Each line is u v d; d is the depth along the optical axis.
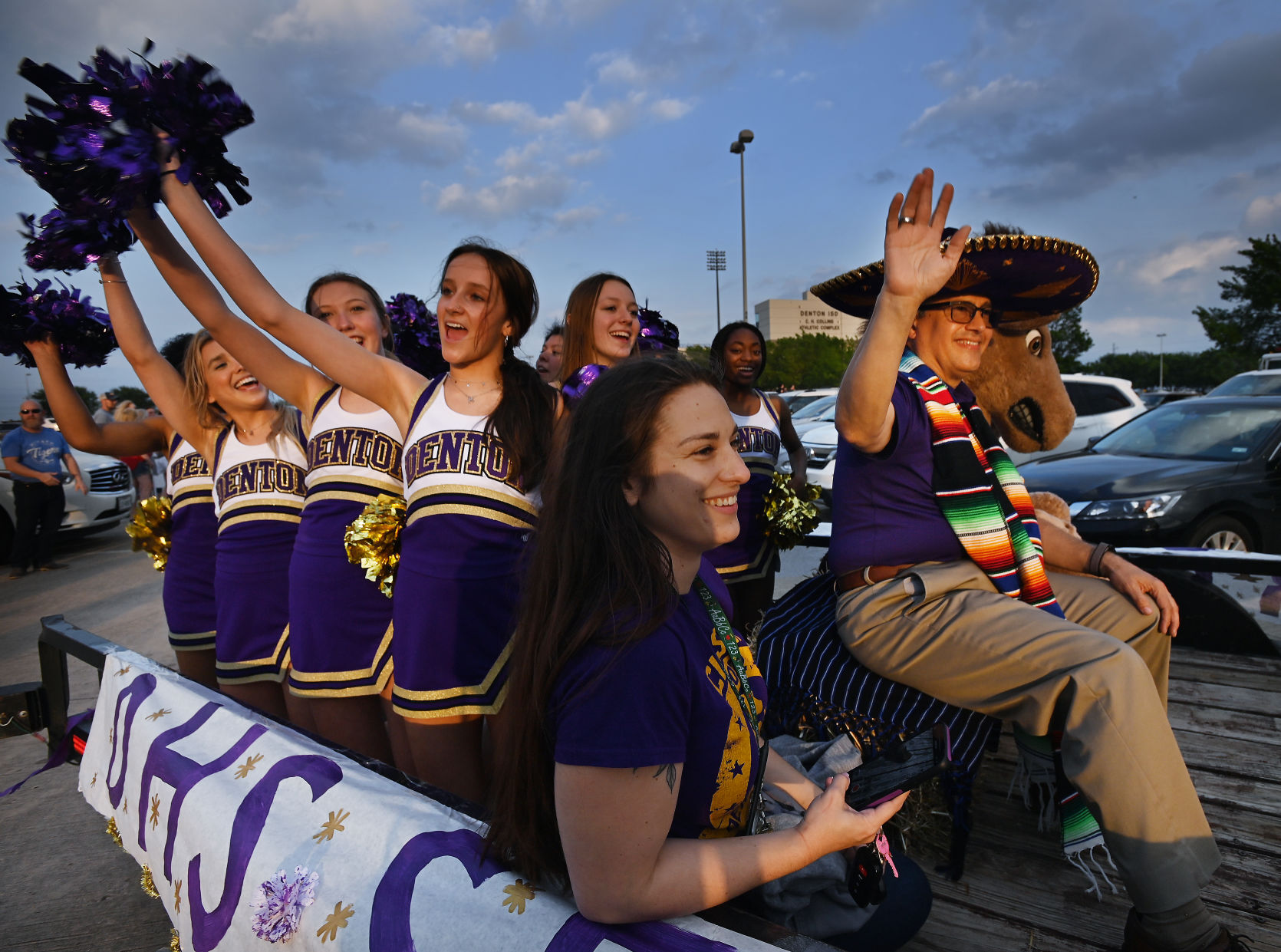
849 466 2.39
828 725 2.35
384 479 2.37
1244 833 2.31
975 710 2.09
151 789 1.80
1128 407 9.68
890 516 2.29
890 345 1.88
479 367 2.17
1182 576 3.74
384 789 1.45
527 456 2.06
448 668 2.04
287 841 1.43
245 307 2.05
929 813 2.37
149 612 6.74
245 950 1.41
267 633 2.71
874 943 1.61
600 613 1.08
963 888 2.12
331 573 2.33
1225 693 3.25
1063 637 1.90
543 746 1.15
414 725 2.08
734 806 1.26
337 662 2.34
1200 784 2.59
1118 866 1.73
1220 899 2.03
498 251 2.13
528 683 1.16
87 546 10.44
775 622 2.70
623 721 1.03
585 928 1.08
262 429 2.79
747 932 1.10
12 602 7.43
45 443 8.98
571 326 3.22
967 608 2.08
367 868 1.30
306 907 1.32
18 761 3.94
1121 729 1.73
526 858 1.17
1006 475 2.34
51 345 2.95
